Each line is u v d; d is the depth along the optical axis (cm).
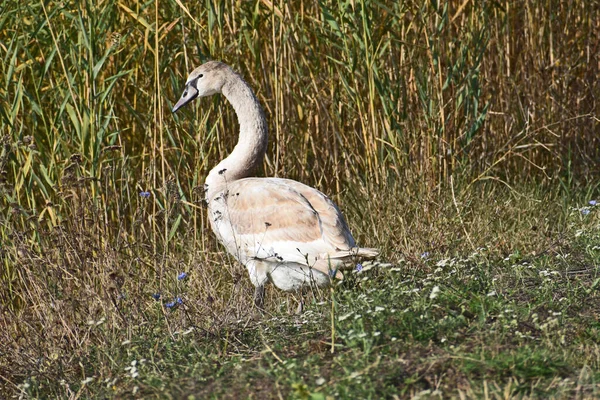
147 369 838
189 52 1366
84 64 1201
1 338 964
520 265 1012
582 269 1048
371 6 1364
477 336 806
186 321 956
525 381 723
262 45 1415
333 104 1403
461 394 673
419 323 834
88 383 842
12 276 1155
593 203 1234
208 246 1240
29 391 838
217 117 1345
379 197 1293
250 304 1034
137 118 1292
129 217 1331
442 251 1170
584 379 716
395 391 711
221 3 1294
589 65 1628
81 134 1184
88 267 1025
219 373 793
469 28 1448
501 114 1543
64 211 1234
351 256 966
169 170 1323
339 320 852
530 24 1566
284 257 1013
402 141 1370
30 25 1270
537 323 834
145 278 1058
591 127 1595
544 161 1580
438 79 1384
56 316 959
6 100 1219
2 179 1034
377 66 1378
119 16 1331
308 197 1049
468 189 1347
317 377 743
